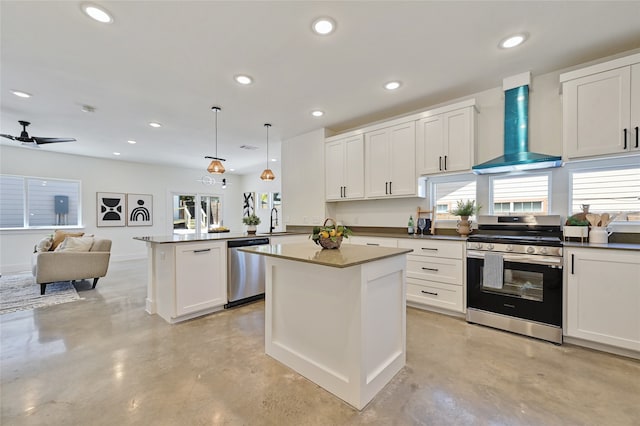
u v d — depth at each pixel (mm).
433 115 3318
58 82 2895
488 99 3152
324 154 4453
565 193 2799
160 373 1982
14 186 5668
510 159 2746
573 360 2113
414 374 1949
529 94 2879
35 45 2258
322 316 1850
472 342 2428
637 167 2494
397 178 3623
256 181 9008
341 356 1733
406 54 2439
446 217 3580
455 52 2418
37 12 1872
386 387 1809
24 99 3309
